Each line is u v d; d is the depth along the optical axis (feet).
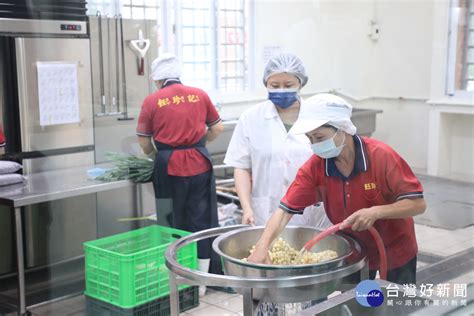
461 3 10.69
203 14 12.52
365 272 4.86
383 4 12.15
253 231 5.51
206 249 5.58
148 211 10.43
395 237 5.13
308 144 6.54
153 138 9.65
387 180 4.90
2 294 10.00
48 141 10.46
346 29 12.65
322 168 5.16
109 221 10.62
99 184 9.59
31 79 10.17
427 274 5.47
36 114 10.28
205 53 12.70
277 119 6.80
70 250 10.61
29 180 9.93
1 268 10.19
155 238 9.51
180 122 9.34
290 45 13.26
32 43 10.09
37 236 10.31
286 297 4.50
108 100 10.83
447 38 10.91
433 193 7.84
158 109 9.39
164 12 11.90
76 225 10.63
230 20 12.80
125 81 10.94
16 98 10.14
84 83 10.65
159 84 9.75
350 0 12.57
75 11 10.41
